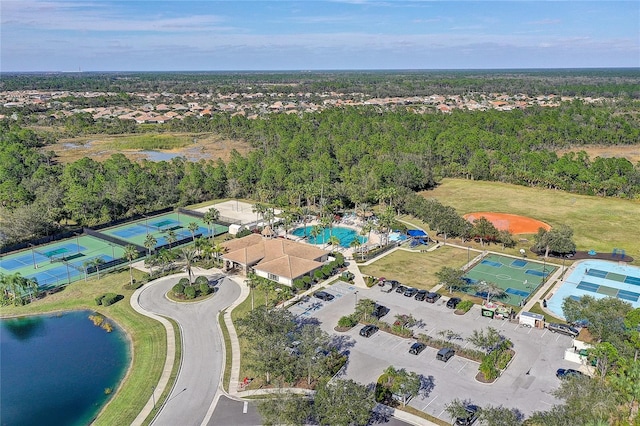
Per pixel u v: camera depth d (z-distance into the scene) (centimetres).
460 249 11319
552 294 8906
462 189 16812
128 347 7444
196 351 7088
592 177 16012
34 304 8788
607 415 4978
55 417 5881
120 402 6044
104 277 9850
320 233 12144
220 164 17475
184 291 8831
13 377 6688
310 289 9206
